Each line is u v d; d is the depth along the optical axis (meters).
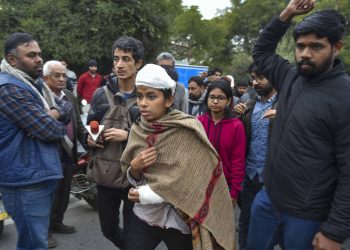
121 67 2.78
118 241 3.08
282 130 2.11
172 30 15.23
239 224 3.75
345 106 1.88
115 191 2.89
